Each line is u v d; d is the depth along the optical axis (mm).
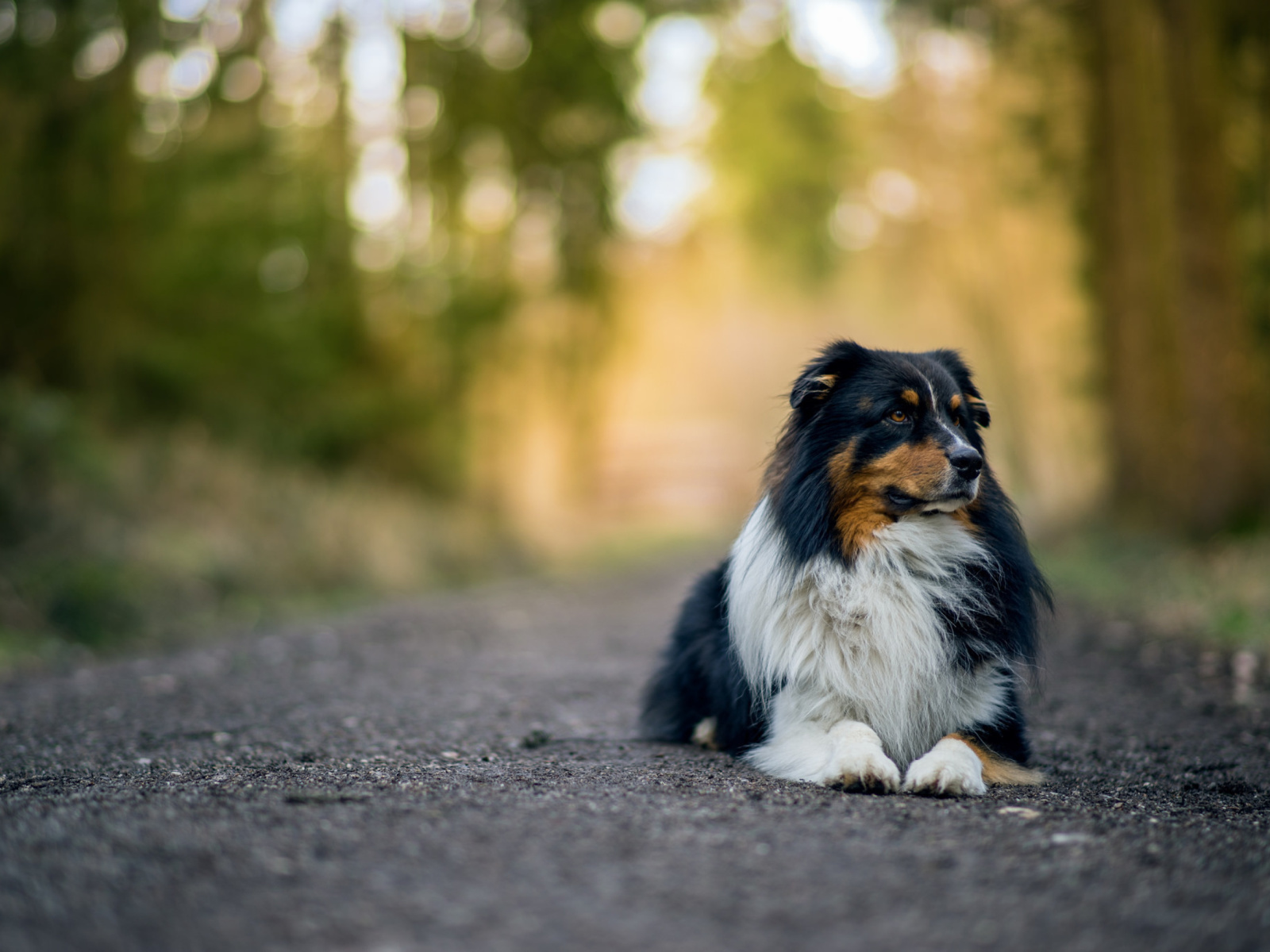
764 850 2793
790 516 4117
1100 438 16453
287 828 2951
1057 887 2553
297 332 17125
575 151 21344
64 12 13211
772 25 29594
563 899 2428
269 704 5898
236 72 15234
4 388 11109
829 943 2205
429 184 19422
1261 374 13086
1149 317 14125
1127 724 5387
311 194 17438
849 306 36438
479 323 19266
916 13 17656
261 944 2172
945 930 2279
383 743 4656
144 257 15062
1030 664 4238
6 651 7844
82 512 10484
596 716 5664
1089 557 13344
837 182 30531
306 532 13734
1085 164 15492
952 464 3900
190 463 13242
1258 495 12266
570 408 24781
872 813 3242
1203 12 12188
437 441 19406
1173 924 2326
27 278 13578
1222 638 7781
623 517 30500
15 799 3369
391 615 11039
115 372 14609
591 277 22656
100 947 2145
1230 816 3488
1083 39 14727
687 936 2232
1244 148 13516
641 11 21562
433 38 19000
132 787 3590
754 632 4152
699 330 42281
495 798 3363
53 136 13500
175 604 10344
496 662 8008
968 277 23625
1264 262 13352
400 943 2182
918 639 3926
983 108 19766
